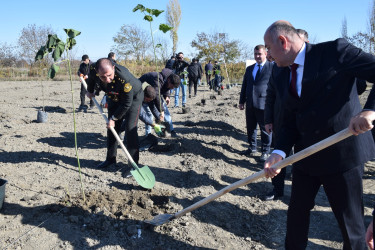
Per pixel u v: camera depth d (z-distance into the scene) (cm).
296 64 228
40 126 763
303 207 254
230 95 1612
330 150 225
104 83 429
